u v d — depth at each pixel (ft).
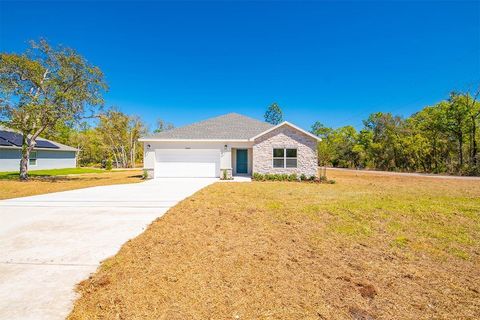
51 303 10.64
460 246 17.57
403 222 22.75
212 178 62.13
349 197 34.60
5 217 24.02
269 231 20.18
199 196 34.68
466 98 94.32
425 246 17.52
